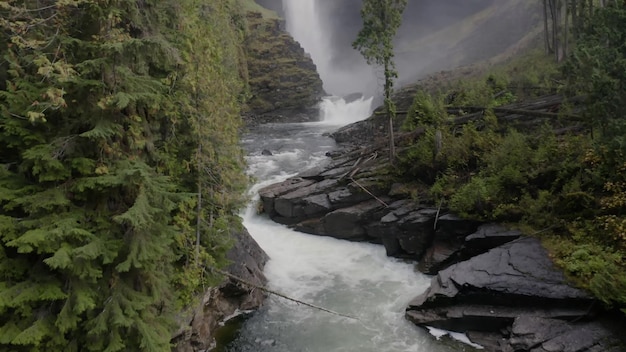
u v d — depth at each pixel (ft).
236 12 150.20
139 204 24.49
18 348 23.00
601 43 44.60
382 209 57.88
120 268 24.08
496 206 46.83
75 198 25.70
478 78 113.50
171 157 33.58
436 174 57.41
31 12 25.09
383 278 49.88
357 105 168.76
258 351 36.37
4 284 22.65
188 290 32.96
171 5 34.12
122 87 26.23
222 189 37.55
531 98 78.95
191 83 31.96
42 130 24.88
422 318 39.04
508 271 37.50
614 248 35.58
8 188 23.50
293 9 255.09
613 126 37.55
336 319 41.09
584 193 40.24
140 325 25.49
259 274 47.39
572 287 33.71
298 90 174.50
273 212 67.26
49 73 21.95
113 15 25.41
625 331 30.14
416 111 77.51
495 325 35.55
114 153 26.61
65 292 23.93
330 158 95.20
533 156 48.78
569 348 29.78
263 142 117.50
